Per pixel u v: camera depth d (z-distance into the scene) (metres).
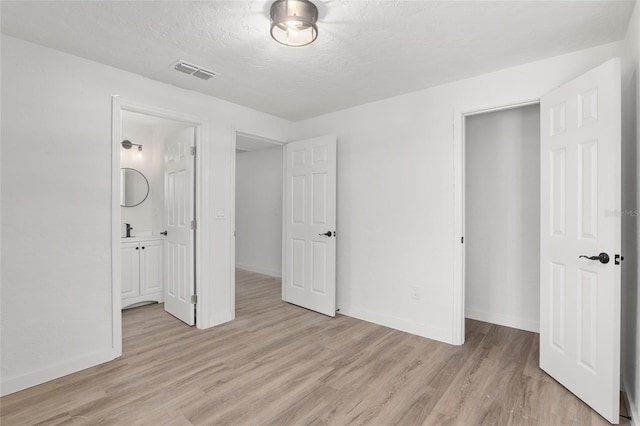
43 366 2.13
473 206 3.38
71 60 2.25
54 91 2.18
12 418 1.75
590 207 1.87
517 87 2.43
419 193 2.94
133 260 3.70
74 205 2.27
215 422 1.73
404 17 1.79
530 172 3.06
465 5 1.69
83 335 2.31
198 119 3.00
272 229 5.59
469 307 3.42
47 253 2.16
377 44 2.09
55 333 2.19
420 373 2.25
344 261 3.52
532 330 3.04
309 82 2.75
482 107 2.59
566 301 2.04
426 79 2.68
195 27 1.91
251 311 3.61
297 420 1.75
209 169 3.10
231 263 3.31
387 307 3.16
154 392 2.01
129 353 2.54
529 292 3.08
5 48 1.99
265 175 5.69
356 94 3.04
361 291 3.37
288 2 1.64
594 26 1.90
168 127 3.89
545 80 2.32
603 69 1.79
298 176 3.81
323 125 3.71
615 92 1.73
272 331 3.02
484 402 1.92
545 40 2.06
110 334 2.44
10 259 2.02
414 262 2.98
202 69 2.48
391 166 3.13
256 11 1.75
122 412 1.81
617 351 1.72
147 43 2.10
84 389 2.04
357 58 2.29
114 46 2.14
